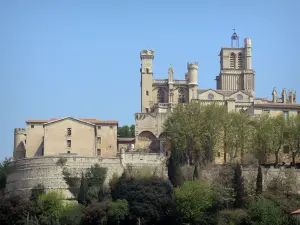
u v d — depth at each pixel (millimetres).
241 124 171250
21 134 197000
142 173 157875
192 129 167625
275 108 190875
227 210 146500
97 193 154375
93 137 177000
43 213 148125
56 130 176375
